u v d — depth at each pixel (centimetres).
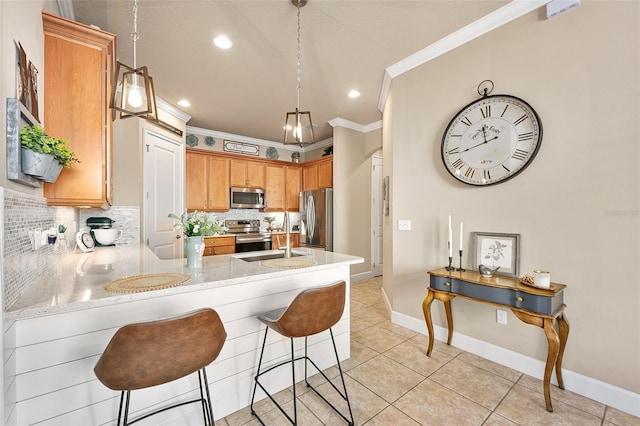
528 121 201
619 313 168
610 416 162
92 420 125
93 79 176
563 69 188
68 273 159
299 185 584
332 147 516
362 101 377
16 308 103
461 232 227
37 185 142
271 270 173
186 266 181
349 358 229
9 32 111
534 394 182
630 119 164
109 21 216
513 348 212
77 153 171
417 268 277
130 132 322
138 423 138
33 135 120
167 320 102
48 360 116
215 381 161
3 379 95
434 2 202
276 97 361
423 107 270
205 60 273
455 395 182
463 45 239
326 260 214
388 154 336
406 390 187
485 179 222
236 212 533
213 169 481
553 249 193
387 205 350
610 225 171
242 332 171
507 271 212
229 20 218
